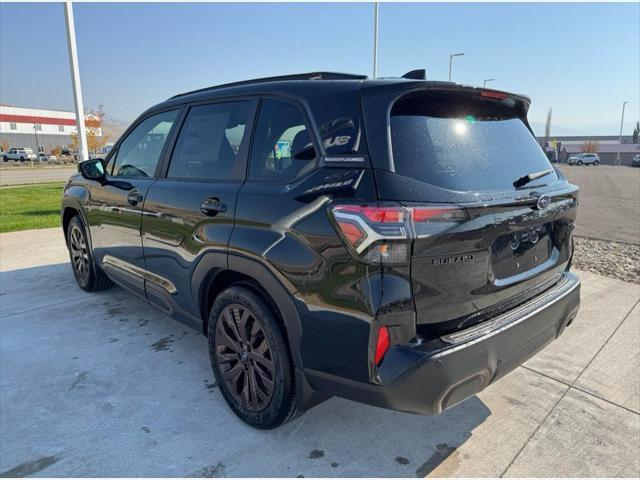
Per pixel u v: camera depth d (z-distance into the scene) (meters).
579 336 3.75
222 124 2.81
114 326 3.89
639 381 3.07
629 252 6.93
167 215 2.98
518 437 2.50
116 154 3.89
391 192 1.89
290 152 2.31
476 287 2.07
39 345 3.53
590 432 2.54
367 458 2.32
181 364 3.24
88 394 2.86
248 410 2.51
